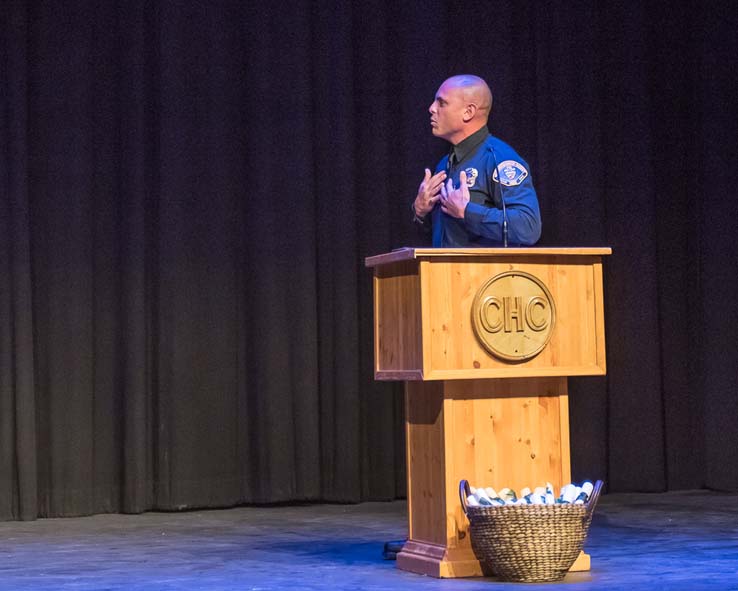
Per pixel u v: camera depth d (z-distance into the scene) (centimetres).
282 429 635
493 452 395
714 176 704
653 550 454
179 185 621
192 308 623
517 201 409
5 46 599
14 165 596
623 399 695
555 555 374
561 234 686
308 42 645
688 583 374
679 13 711
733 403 696
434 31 663
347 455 643
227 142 632
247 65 638
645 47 702
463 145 425
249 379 638
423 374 377
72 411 605
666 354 707
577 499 387
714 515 577
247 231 638
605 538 493
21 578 411
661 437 696
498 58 677
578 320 395
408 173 661
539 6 688
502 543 372
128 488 607
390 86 664
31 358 596
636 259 698
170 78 621
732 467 696
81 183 610
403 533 523
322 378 648
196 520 582
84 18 614
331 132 650
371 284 657
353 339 647
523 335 387
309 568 420
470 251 382
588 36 691
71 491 603
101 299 614
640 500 654
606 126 699
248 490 636
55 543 507
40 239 607
